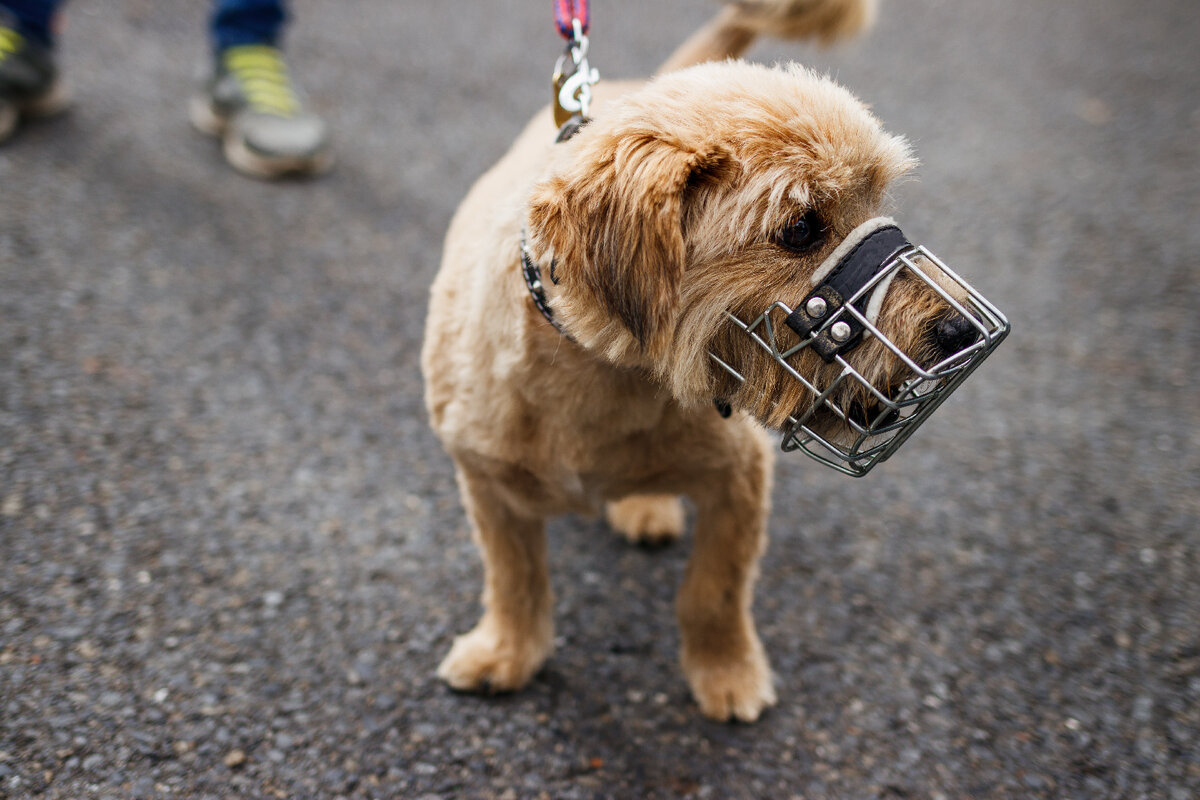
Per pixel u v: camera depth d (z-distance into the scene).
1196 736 2.02
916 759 1.98
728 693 2.09
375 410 2.99
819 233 1.52
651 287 1.47
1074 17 7.42
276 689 2.06
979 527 2.67
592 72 2.04
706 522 2.07
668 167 1.47
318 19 5.91
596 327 1.54
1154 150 5.15
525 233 1.68
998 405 3.21
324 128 4.30
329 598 2.32
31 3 4.02
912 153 1.69
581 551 2.61
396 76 5.28
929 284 1.43
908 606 2.41
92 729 1.89
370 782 1.87
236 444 2.77
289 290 3.48
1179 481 2.83
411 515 2.62
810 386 1.45
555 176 1.57
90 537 2.37
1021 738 2.03
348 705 2.05
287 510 2.57
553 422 1.80
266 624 2.22
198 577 2.32
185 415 2.84
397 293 3.55
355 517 2.58
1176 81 6.14
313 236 3.81
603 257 1.51
